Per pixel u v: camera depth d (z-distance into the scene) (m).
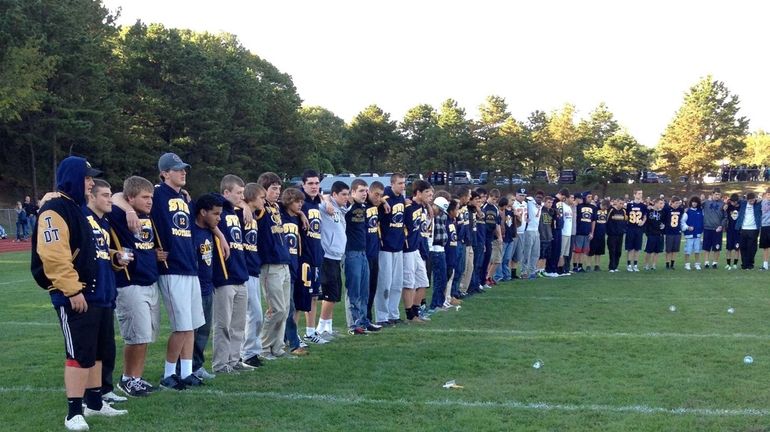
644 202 18.84
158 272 6.27
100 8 45.97
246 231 7.29
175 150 43.34
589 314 10.80
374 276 9.66
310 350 8.16
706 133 59.28
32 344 8.55
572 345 8.32
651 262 18.61
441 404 5.84
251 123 50.03
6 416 5.54
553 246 16.91
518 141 58.41
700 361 7.44
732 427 5.25
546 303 12.05
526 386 6.43
